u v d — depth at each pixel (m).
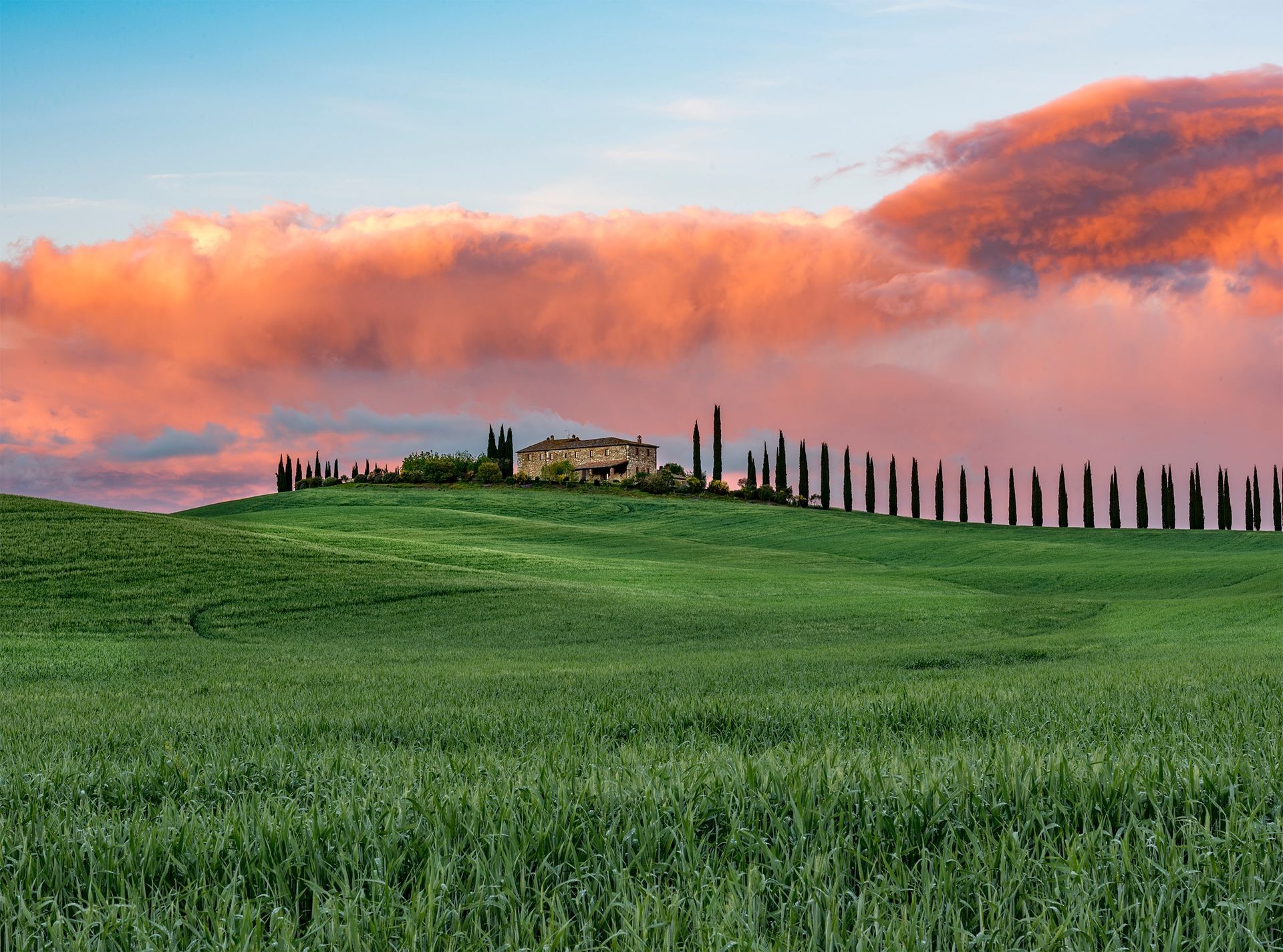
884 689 15.93
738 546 107.44
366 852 5.16
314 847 5.14
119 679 25.22
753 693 15.67
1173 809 5.43
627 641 38.50
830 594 56.97
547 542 94.31
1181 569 69.88
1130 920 4.25
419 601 45.53
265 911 4.63
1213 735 8.13
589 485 151.25
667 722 11.09
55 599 40.69
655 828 5.21
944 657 27.28
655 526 122.62
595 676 21.91
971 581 69.94
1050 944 3.92
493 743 10.06
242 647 34.53
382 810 5.73
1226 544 122.12
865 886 4.49
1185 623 38.19
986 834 5.06
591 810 5.60
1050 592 65.19
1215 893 4.36
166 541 52.69
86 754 9.73
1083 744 8.20
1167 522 147.62
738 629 41.72
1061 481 154.62
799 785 5.68
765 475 169.12
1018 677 18.48
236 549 53.00
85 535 51.91
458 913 4.29
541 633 39.75
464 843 5.16
